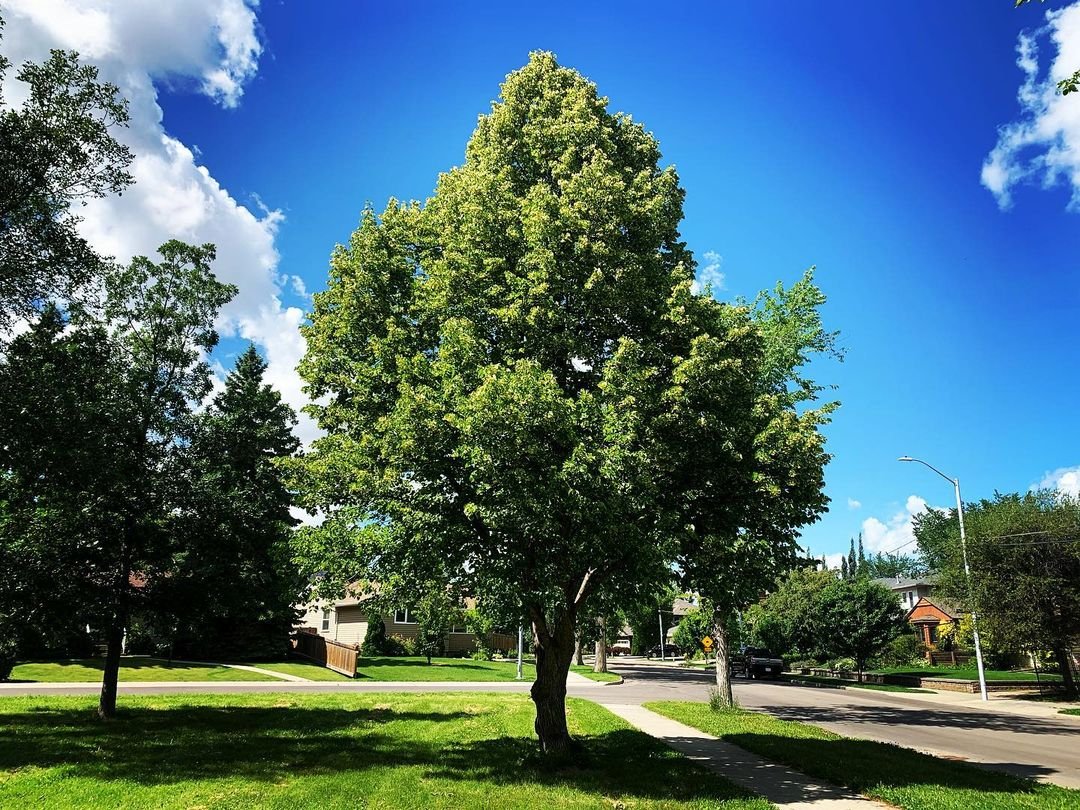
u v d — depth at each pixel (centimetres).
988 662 5178
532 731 1647
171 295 1939
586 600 1449
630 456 1077
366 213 1459
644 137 1558
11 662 2630
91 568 1756
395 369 1309
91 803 944
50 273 1453
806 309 2427
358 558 1211
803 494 1212
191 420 1923
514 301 1260
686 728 1773
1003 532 3142
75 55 1432
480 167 1472
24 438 1471
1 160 1348
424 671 3869
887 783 1064
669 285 1308
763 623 5531
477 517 1128
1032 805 926
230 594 1908
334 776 1105
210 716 1850
